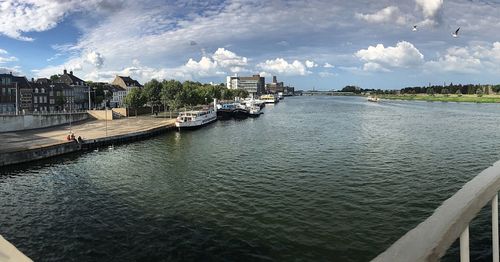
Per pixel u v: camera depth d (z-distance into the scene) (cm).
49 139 6581
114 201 3177
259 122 10769
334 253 2086
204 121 9988
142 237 2388
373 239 2241
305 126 9081
